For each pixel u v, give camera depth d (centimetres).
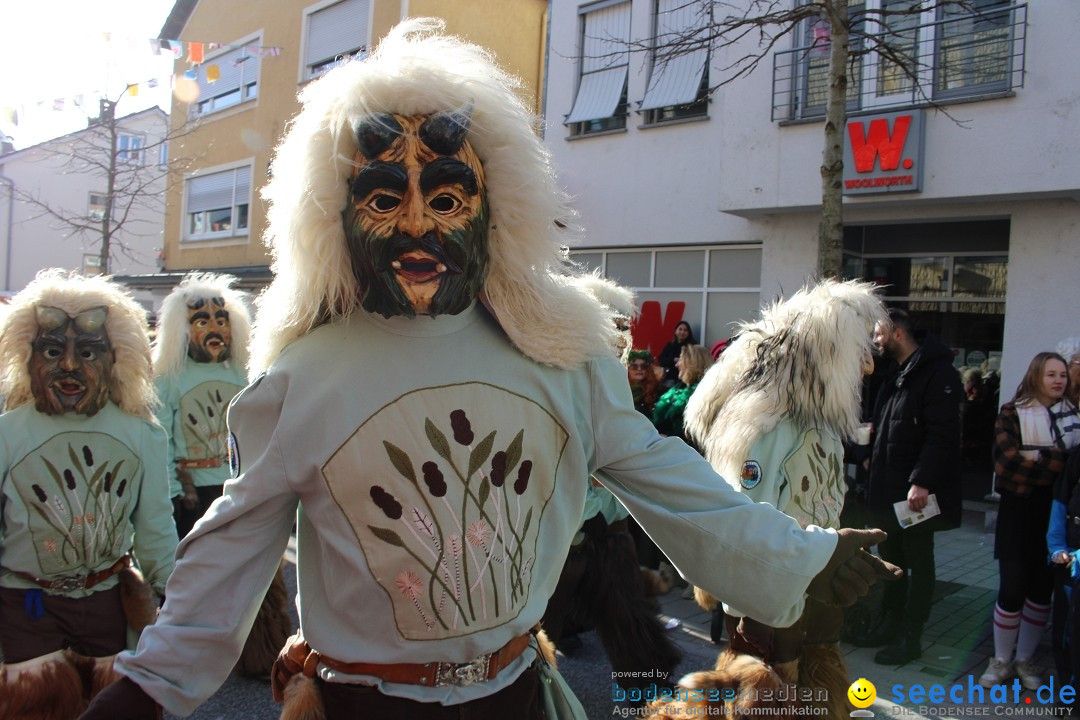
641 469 155
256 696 369
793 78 827
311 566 151
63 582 267
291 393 144
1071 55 676
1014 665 393
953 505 412
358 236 139
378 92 138
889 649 422
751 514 146
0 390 274
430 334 149
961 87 748
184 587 147
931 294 841
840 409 283
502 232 148
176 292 451
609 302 386
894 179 753
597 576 334
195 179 1719
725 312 942
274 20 1512
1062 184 681
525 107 156
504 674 153
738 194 859
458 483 143
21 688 257
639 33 994
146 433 286
